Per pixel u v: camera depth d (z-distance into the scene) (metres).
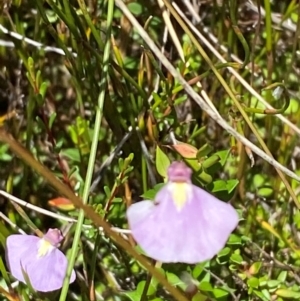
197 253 0.12
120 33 0.20
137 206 0.12
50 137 0.18
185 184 0.13
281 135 0.20
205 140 0.20
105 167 0.18
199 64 0.20
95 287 0.19
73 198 0.11
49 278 0.15
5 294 0.16
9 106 0.20
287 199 0.20
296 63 0.21
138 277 0.19
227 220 0.12
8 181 0.19
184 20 0.18
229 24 0.19
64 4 0.17
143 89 0.18
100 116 0.16
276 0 0.21
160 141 0.18
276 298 0.17
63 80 0.20
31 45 0.20
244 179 0.19
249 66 0.20
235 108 0.18
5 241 0.16
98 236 0.17
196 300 0.16
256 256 0.19
